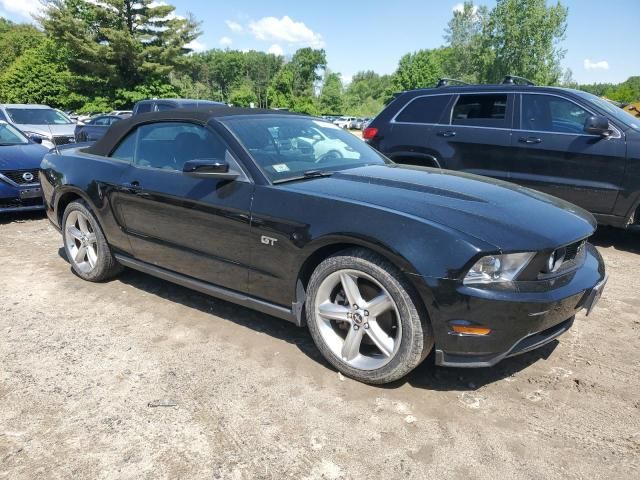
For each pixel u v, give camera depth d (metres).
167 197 3.43
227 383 2.78
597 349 3.23
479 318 2.36
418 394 2.69
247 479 2.09
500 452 2.25
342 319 2.78
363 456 2.22
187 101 13.19
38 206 6.75
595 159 5.26
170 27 43.75
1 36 76.69
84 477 2.09
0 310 3.75
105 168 3.98
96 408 2.55
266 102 85.12
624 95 72.94
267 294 3.07
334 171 3.38
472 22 58.72
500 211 2.66
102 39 42.12
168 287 4.23
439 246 2.39
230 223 3.09
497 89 5.98
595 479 2.10
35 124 13.30
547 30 42.88
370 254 2.59
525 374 2.91
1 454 2.22
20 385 2.75
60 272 4.61
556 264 2.56
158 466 2.15
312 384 2.78
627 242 5.92
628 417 2.52
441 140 6.24
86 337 3.32
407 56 79.31
